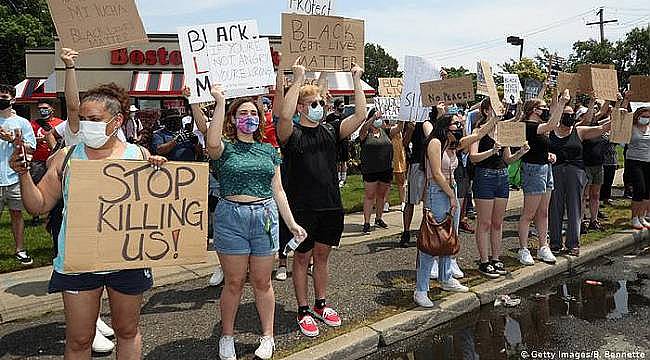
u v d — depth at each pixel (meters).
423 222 5.25
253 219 4.02
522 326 5.20
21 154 2.99
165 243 3.28
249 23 4.68
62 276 3.10
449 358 4.53
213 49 4.58
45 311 5.15
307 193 4.58
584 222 8.66
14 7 35.50
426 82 6.82
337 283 6.00
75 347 3.21
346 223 9.25
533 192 6.55
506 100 9.13
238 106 4.07
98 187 3.10
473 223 9.09
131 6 4.18
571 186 7.11
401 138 10.05
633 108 10.12
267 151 4.15
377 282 6.02
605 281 6.54
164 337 4.57
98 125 3.04
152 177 3.24
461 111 8.27
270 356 4.18
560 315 5.46
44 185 3.22
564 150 7.09
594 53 58.62
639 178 8.48
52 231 4.09
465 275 6.33
